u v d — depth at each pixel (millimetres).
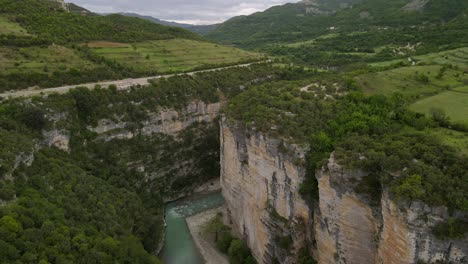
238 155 60562
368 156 36625
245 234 60938
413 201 29984
